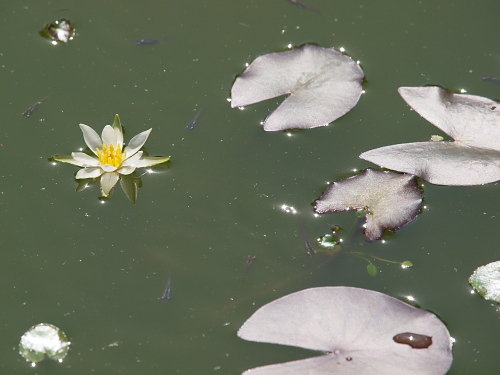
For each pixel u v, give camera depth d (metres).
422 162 3.40
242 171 3.47
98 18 4.30
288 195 3.37
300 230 3.22
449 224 3.22
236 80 3.89
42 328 2.80
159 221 3.26
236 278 3.03
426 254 3.11
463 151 3.44
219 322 2.86
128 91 3.86
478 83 3.90
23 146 3.56
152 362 2.73
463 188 3.37
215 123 3.70
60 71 3.98
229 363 2.71
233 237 3.20
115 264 3.09
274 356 2.72
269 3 4.41
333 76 3.88
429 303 2.91
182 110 3.76
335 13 4.36
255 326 2.78
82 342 2.80
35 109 3.75
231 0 4.41
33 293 2.98
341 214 3.27
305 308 2.80
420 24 4.29
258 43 4.15
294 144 3.60
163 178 3.45
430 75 3.95
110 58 4.06
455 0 4.41
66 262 3.09
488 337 2.78
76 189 3.39
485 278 2.96
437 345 2.67
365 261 3.07
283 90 3.83
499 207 3.29
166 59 4.05
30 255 3.11
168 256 3.12
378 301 2.81
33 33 4.20
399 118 3.71
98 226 3.23
